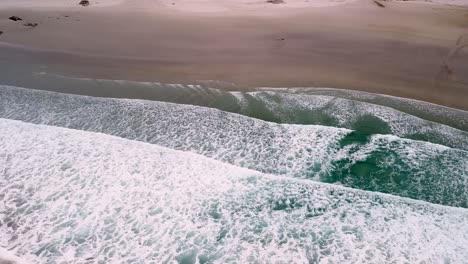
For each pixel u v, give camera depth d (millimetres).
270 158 13797
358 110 16219
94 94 17984
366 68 20219
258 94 17656
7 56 21859
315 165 13414
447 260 9289
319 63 20859
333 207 11039
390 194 11727
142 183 11812
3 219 10609
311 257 9406
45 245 9844
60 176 12000
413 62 20969
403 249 9578
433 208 11008
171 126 15594
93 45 23797
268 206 11086
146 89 18328
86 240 9977
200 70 20156
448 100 17203
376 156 13664
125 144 13703
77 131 14445
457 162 13195
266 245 9789
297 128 15172
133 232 10203
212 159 13141
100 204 11039
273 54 22141
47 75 19703
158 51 22781
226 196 11414
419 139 14688
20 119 16062
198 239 10008
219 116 16047
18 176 11977
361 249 9578
